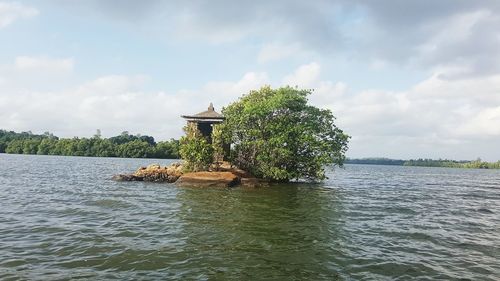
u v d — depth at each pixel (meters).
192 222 18.80
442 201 33.91
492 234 18.75
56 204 24.11
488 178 100.88
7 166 69.38
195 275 10.95
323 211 23.77
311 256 13.41
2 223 17.62
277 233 16.89
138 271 11.17
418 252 14.64
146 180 42.97
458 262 13.43
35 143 177.38
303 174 44.72
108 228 17.00
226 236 15.99
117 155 158.00
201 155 40.59
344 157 45.62
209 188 35.56
